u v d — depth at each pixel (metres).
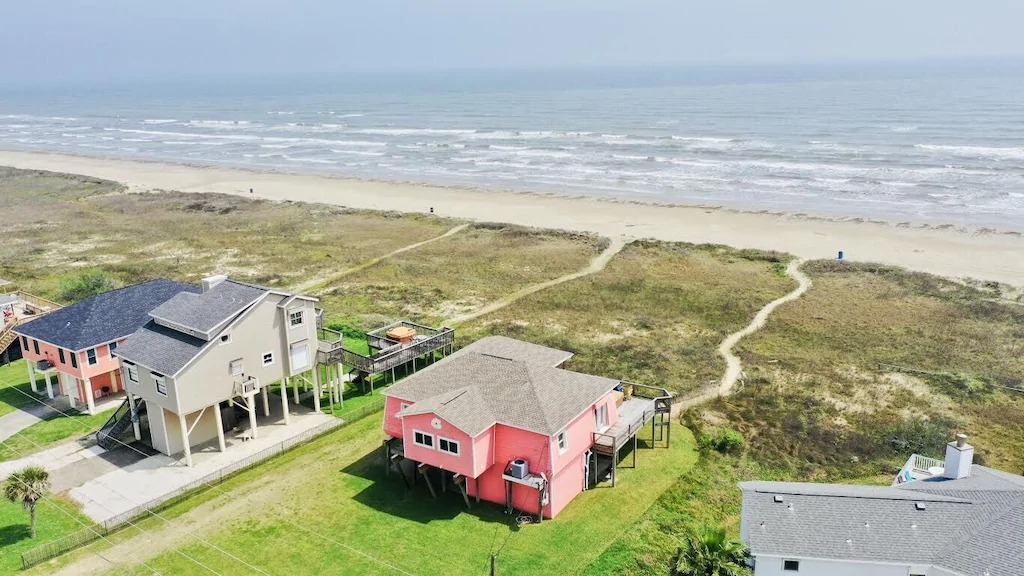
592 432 34.22
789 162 131.25
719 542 23.77
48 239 89.06
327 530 31.30
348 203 112.62
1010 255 74.44
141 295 45.97
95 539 30.81
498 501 33.09
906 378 46.12
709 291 65.75
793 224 90.31
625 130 186.25
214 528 31.62
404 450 33.22
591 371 47.72
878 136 154.50
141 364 36.16
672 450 37.81
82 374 41.72
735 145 153.50
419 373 36.47
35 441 39.19
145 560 29.44
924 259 74.44
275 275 72.88
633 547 29.58
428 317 59.97
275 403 43.88
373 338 49.28
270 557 29.50
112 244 86.56
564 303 62.75
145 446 38.47
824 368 47.94
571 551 29.47
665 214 98.50
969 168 117.56
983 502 24.47
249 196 119.75
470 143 174.38
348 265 76.69
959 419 40.44
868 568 23.23
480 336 54.81
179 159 166.50
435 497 33.75
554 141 171.88
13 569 28.77
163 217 102.81
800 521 24.50
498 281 70.19
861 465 36.00
